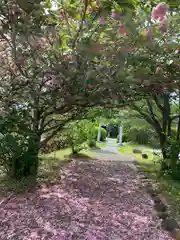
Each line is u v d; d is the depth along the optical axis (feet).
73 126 21.50
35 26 6.70
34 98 10.71
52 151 22.08
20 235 8.24
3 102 11.46
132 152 27.37
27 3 5.92
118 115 21.20
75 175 16.48
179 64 7.87
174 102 19.06
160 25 5.99
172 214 10.68
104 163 21.18
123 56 6.44
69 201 11.73
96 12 6.37
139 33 6.06
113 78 7.30
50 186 13.74
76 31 7.26
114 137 50.31
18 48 7.64
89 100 9.06
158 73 7.44
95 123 27.35
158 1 6.13
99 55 6.49
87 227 9.16
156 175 17.43
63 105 11.48
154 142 22.45
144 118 19.35
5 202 11.05
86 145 25.62
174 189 14.30
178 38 6.76
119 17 5.98
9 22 6.52
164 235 8.82
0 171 14.89
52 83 8.95
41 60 8.23
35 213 10.07
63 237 8.27
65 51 7.52
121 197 12.80
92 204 11.57
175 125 20.35
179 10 6.26
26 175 14.62
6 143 13.02
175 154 16.79
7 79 11.13
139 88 8.42
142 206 11.62
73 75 7.66
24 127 13.53
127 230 9.10
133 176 17.17
